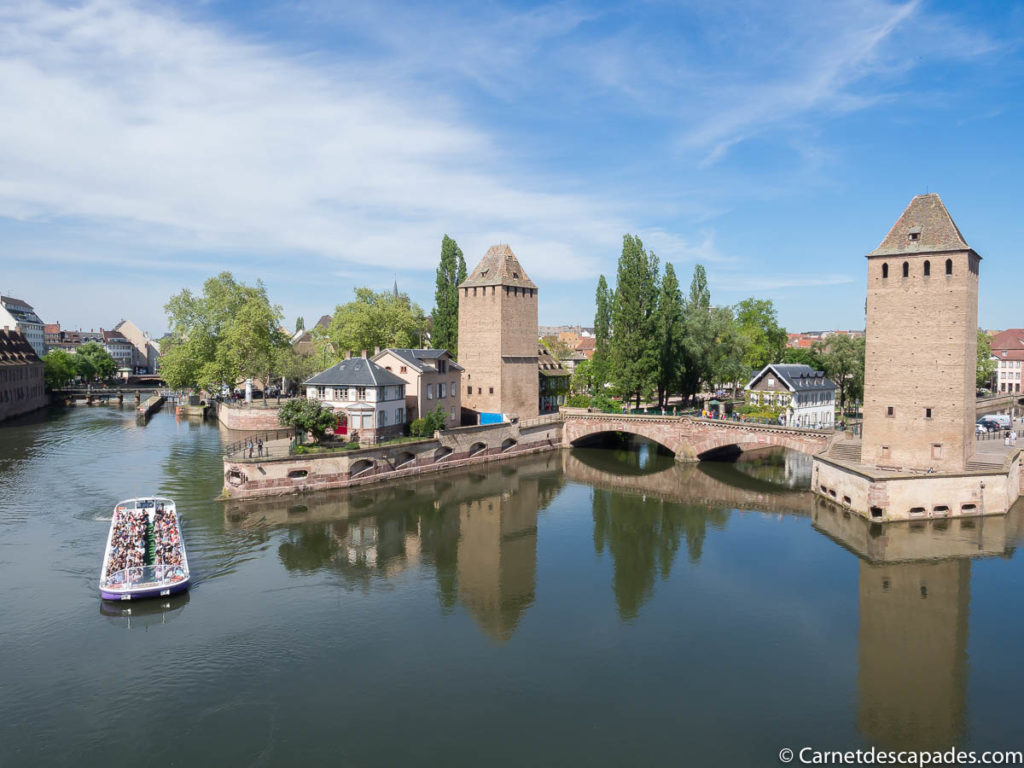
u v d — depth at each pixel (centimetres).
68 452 8325
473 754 2700
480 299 9631
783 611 4088
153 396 15062
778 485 7588
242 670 3297
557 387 12225
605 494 7144
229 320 11956
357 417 7406
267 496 6325
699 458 8650
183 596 4100
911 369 6009
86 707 2958
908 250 5962
